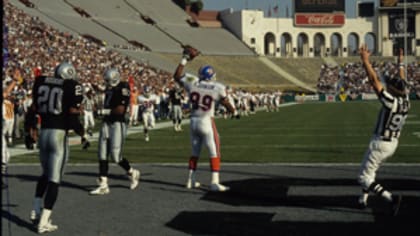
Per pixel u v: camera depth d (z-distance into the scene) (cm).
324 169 973
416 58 7600
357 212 643
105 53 5019
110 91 782
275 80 6725
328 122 2344
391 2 7925
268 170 974
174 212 657
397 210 620
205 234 554
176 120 2095
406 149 1252
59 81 605
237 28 7900
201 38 7325
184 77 799
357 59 7819
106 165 789
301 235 545
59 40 4588
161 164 1086
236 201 713
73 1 6625
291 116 2970
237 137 1692
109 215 648
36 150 1418
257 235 547
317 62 7656
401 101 607
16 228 602
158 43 6544
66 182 885
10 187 849
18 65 3338
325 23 8112
